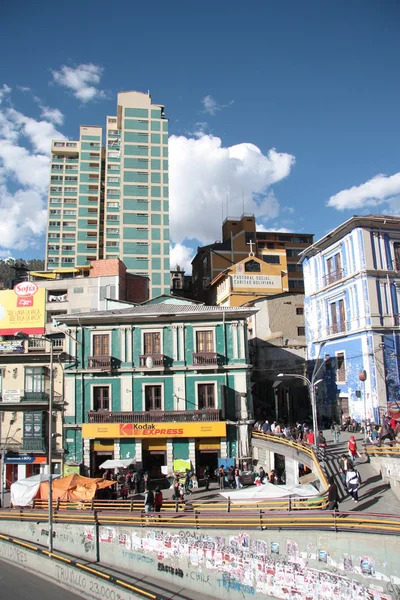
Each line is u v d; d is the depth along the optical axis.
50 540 25.14
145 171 84.88
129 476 32.84
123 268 57.88
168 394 36.78
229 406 36.25
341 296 42.47
